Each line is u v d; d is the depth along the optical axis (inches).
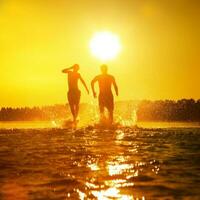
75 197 281.9
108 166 387.2
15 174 356.8
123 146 531.5
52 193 293.3
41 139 623.2
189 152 477.4
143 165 391.9
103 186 310.2
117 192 293.6
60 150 497.0
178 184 316.2
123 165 392.2
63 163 406.3
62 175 349.7
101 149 503.2
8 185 316.8
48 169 377.1
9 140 612.4
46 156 451.5
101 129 812.6
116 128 842.2
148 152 477.1
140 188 303.9
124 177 339.9
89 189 301.9
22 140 610.9
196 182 323.0
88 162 410.6
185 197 280.7
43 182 326.3
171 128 839.7
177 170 367.2
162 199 276.4
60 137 651.5
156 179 332.5
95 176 343.9
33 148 518.3
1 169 379.2
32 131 762.8
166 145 539.2
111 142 577.3
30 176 348.5
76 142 580.7
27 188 308.2
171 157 437.7
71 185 315.0
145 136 653.3
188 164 397.7
